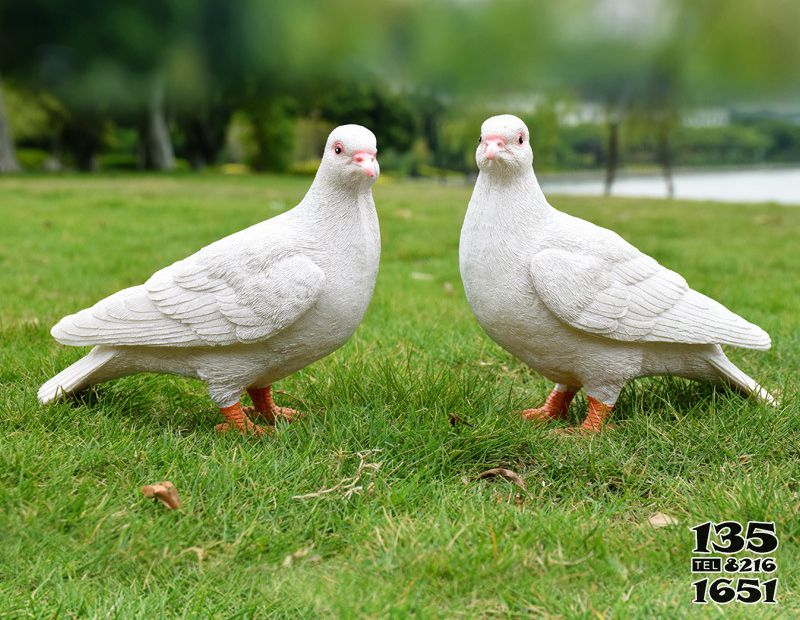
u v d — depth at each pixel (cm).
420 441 105
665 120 488
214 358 108
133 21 577
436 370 125
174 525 94
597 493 102
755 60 419
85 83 645
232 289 105
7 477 98
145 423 112
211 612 86
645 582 89
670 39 435
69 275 190
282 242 106
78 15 576
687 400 118
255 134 845
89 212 311
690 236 263
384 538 93
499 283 109
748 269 198
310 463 102
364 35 558
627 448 107
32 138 895
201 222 287
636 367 111
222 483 98
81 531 93
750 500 97
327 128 947
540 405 121
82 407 110
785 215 335
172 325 106
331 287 106
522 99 522
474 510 97
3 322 143
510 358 135
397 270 205
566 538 93
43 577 89
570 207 370
